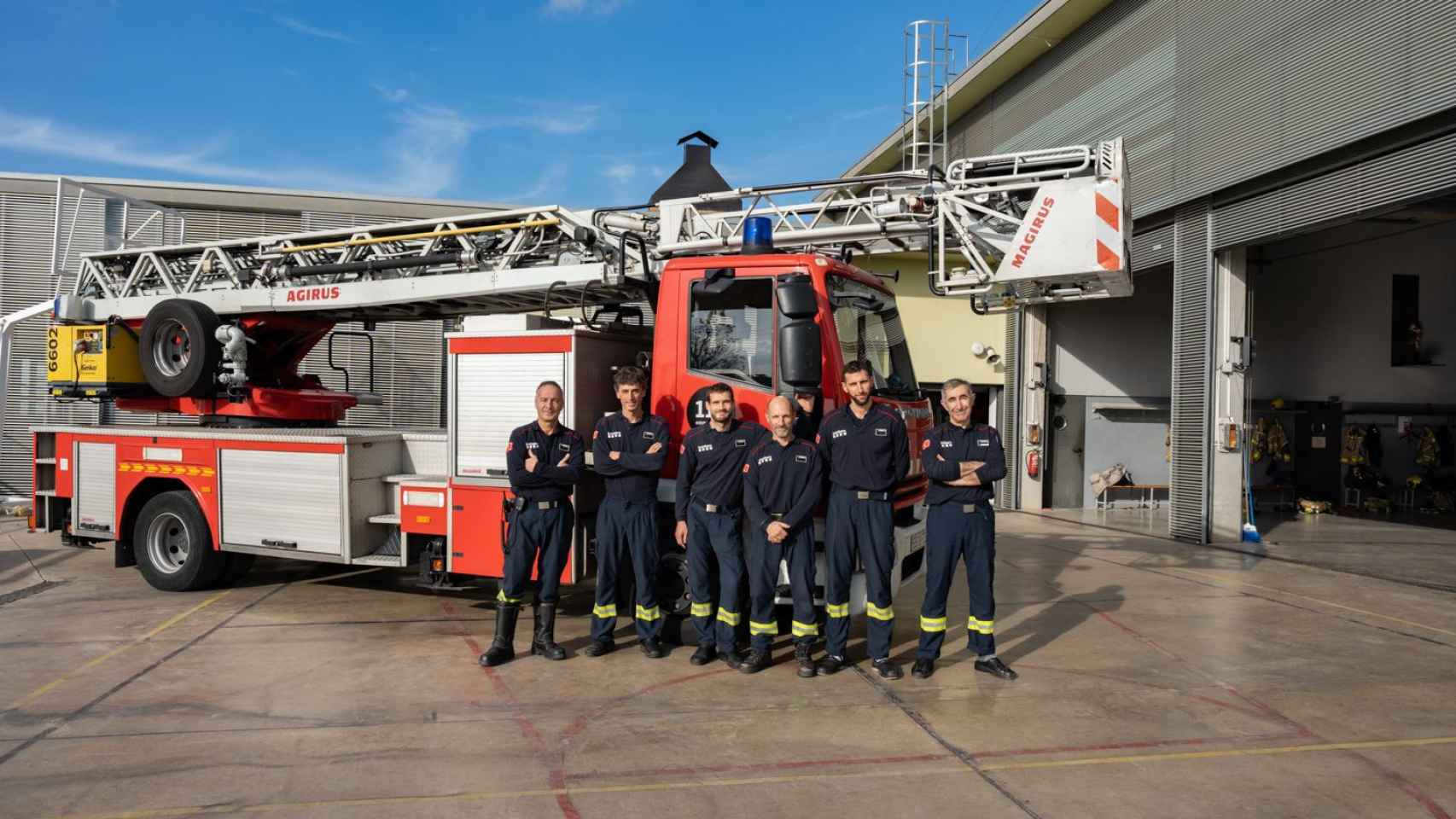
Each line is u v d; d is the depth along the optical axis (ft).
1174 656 19.19
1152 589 26.73
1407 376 52.54
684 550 19.66
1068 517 45.85
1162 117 36.83
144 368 27.20
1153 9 37.24
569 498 18.88
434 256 24.35
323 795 11.86
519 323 20.92
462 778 12.48
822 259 18.67
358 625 21.54
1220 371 35.58
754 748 13.71
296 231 47.24
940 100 50.49
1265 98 31.37
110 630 20.83
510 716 15.14
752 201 22.22
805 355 16.79
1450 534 39.01
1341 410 51.49
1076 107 42.52
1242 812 11.54
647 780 12.48
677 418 19.24
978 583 17.71
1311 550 34.09
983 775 12.72
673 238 22.12
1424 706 15.90
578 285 22.74
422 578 21.54
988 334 50.19
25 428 44.60
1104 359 50.65
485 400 20.65
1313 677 17.63
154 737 13.96
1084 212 19.03
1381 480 51.01
